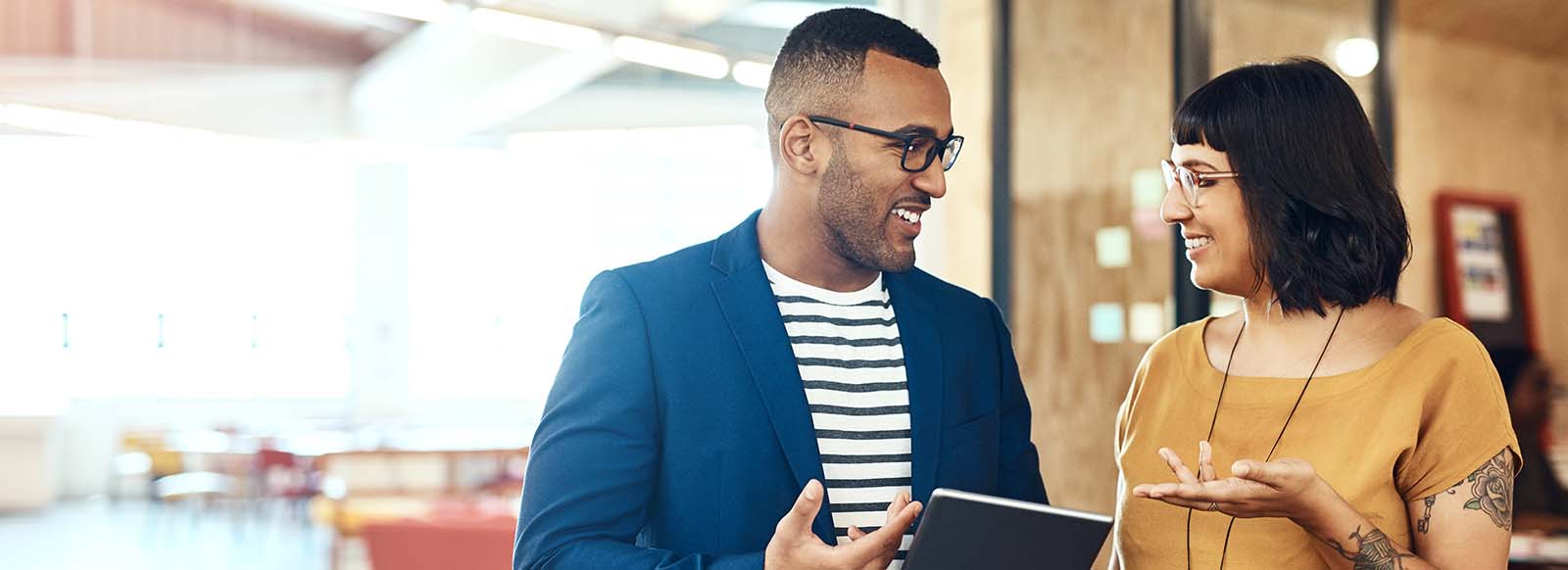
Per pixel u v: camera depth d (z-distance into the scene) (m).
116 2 13.67
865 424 1.91
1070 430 4.84
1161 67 4.49
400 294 15.52
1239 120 1.69
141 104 14.02
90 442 14.14
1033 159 4.99
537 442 1.88
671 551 1.78
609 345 1.88
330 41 14.62
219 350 14.77
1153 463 1.83
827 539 1.84
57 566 9.28
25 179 14.02
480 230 16.11
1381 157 1.71
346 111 15.09
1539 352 4.21
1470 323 4.15
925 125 1.83
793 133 1.88
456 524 4.80
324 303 15.28
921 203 1.87
